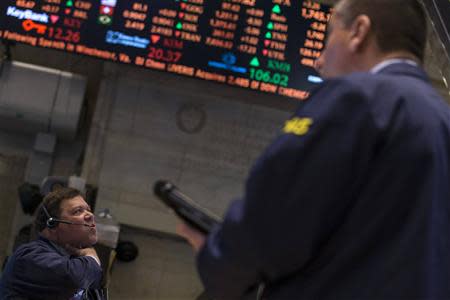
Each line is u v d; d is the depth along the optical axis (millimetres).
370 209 964
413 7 1172
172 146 7523
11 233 7129
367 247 967
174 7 7012
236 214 986
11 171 7301
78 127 7398
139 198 7387
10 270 2781
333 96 1001
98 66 7637
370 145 963
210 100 7637
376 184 964
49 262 2736
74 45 6871
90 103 7582
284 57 7035
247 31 7031
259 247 964
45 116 7121
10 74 7145
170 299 7277
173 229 7383
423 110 1006
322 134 965
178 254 7371
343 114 976
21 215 7141
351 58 1170
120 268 7234
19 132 7336
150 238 7355
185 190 7480
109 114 7469
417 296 924
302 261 984
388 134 976
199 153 7555
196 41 6973
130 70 7562
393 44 1143
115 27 6922
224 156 7578
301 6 7125
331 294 972
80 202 3004
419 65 1138
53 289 2734
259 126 7656
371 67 1147
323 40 7090
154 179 7441
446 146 1010
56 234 2938
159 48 6934
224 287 1057
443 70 3469
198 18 7008
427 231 942
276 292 1037
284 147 969
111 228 5102
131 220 7332
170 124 7555
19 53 7504
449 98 4785
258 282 1076
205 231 1159
